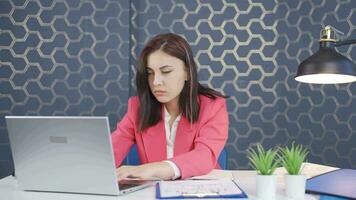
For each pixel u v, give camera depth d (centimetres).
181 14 258
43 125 93
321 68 132
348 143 254
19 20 254
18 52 254
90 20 253
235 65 258
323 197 95
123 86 252
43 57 254
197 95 147
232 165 258
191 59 140
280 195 98
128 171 110
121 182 108
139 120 148
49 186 99
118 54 252
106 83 252
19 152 98
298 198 95
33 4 254
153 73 136
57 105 254
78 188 96
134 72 258
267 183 93
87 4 253
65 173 96
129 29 252
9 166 253
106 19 252
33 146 96
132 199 91
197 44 258
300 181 95
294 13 259
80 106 253
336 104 256
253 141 259
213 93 153
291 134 257
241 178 121
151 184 108
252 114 258
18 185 101
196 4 259
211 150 133
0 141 253
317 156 256
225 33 258
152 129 149
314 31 257
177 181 108
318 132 256
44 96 254
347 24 254
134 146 170
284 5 256
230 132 258
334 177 108
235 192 93
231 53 257
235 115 258
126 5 252
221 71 257
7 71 255
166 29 258
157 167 112
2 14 254
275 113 258
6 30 254
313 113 257
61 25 254
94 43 253
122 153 151
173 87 135
